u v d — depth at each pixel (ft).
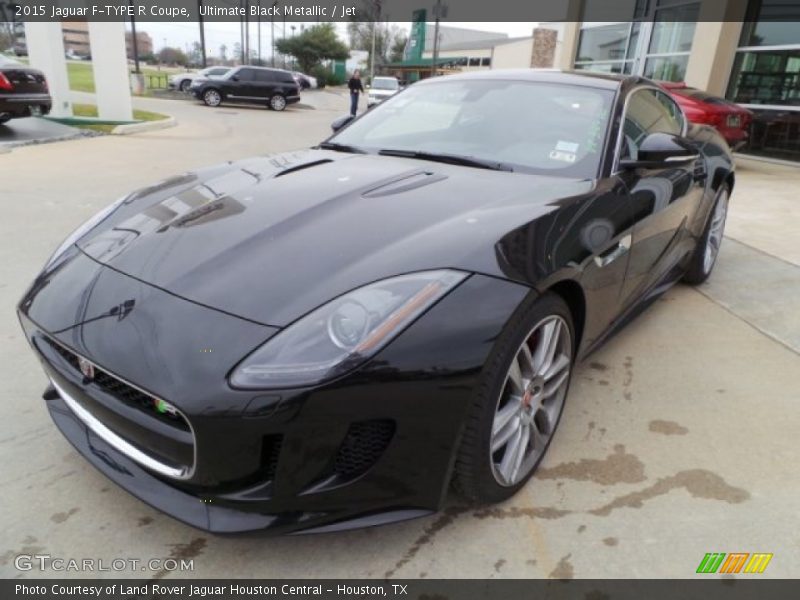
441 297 5.49
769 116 34.83
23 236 15.75
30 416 8.03
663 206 9.39
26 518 6.31
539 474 7.22
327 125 55.67
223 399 4.96
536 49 167.02
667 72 43.32
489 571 5.84
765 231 18.40
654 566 5.95
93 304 6.01
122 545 6.04
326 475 5.32
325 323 5.24
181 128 45.91
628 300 9.24
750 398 9.05
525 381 6.48
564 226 6.86
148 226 7.21
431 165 8.78
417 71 177.58
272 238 6.42
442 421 5.41
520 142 9.11
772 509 6.76
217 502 5.37
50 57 42.98
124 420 5.53
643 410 8.65
